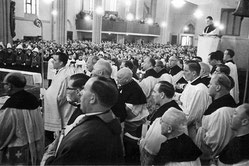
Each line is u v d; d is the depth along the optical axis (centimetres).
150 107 472
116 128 185
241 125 227
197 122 365
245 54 663
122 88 389
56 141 246
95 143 168
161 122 236
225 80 309
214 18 2727
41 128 339
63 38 2711
